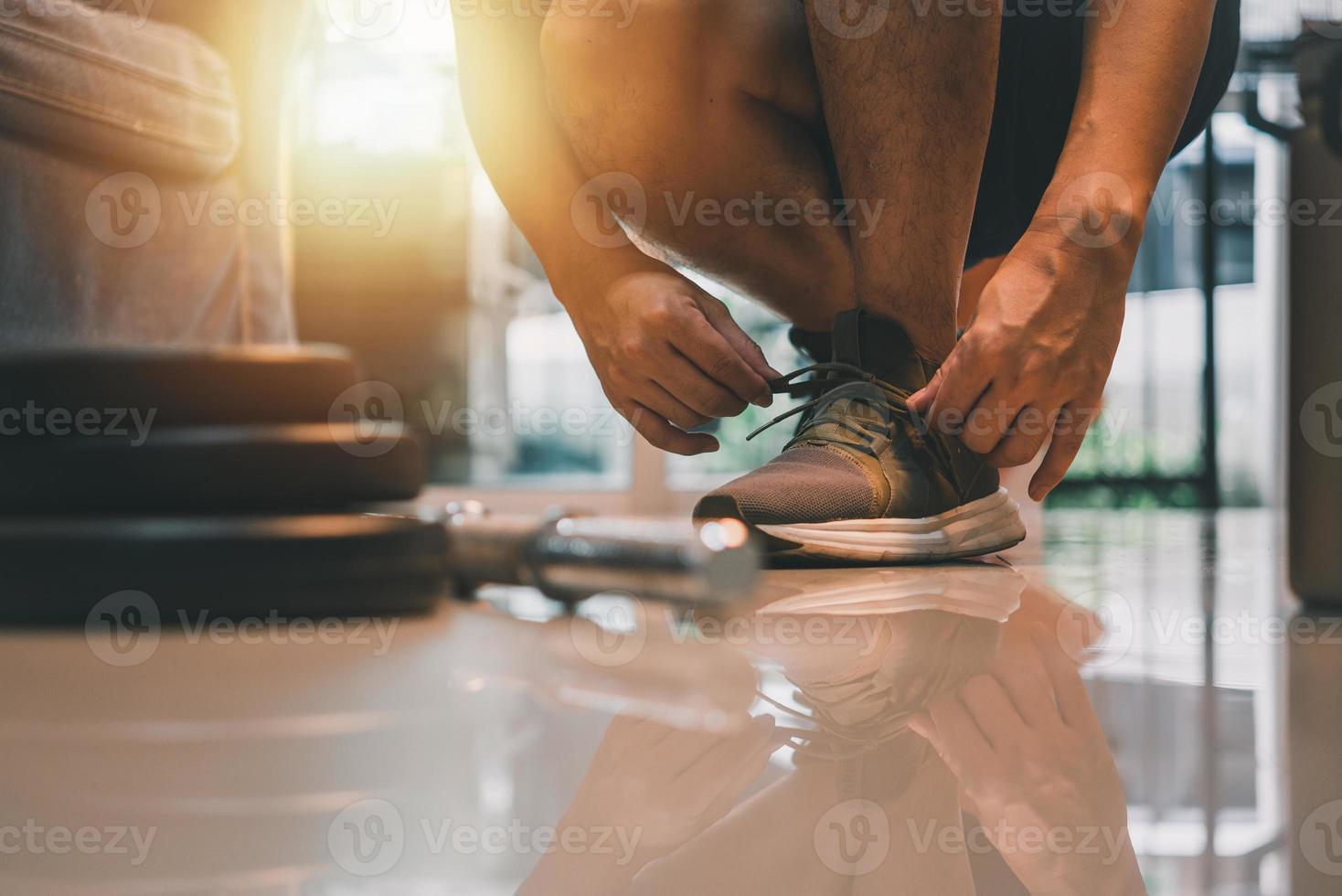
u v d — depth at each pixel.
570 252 1.06
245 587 0.58
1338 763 0.34
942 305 0.99
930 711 0.41
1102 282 0.89
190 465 0.58
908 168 0.93
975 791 0.31
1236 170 3.46
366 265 3.20
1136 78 0.90
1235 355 3.57
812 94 1.12
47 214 1.55
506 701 0.42
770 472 0.95
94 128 1.59
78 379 0.59
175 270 1.83
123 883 0.22
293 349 0.63
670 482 3.26
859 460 0.97
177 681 0.46
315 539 0.59
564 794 0.30
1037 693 0.45
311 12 2.15
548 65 1.05
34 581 0.56
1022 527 1.12
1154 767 0.34
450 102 3.19
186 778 0.31
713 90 1.07
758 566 0.54
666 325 0.96
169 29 1.86
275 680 0.46
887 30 0.90
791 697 0.44
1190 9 0.91
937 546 0.99
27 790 0.30
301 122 3.14
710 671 0.49
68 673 0.48
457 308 3.23
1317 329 0.83
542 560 0.63
